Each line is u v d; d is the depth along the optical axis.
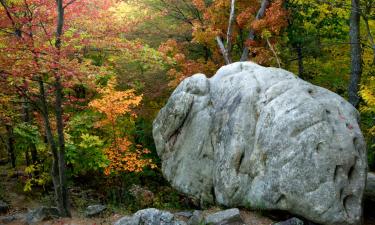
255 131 10.25
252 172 9.94
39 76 10.24
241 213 9.83
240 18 15.92
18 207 13.32
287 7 17.22
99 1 11.92
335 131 9.23
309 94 10.16
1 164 18.11
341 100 10.16
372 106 11.20
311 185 8.71
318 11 16.34
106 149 13.24
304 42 17.06
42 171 14.54
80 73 9.65
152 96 16.05
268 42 15.52
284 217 9.35
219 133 11.10
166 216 9.48
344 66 17.55
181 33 17.62
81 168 14.38
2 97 11.48
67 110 14.48
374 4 13.74
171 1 17.38
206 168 11.36
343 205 8.62
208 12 16.64
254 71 11.53
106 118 13.80
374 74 15.11
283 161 9.21
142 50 11.54
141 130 16.72
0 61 9.09
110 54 14.30
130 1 15.88
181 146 12.03
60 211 11.12
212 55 18.28
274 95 10.36
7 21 9.91
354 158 8.98
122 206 13.48
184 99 12.08
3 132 16.27
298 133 9.27
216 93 11.85
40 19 10.09
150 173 16.52
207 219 9.58
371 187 10.69
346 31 17.09
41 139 13.57
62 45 10.83
